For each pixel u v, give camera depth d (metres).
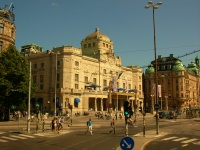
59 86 81.69
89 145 22.66
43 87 85.69
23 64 52.41
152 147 21.61
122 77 106.06
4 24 57.12
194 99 144.50
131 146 11.85
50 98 82.50
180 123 53.00
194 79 148.62
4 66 49.81
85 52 104.62
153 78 134.50
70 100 79.62
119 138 27.88
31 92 52.84
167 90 129.62
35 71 88.50
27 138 27.66
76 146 22.03
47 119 60.03
